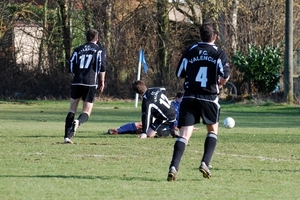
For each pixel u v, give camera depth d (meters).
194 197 17.34
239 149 29.94
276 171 22.69
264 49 88.62
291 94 78.88
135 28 95.50
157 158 25.89
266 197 17.53
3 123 47.75
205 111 20.14
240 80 89.88
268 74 85.62
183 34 97.31
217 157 26.64
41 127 43.25
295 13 97.94
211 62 20.08
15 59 93.38
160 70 94.75
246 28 93.94
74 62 32.09
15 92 92.75
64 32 95.50
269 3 94.06
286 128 45.66
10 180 19.86
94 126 45.38
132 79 93.69
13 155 26.25
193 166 23.94
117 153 27.48
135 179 20.41
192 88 20.20
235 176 21.41
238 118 59.09
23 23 95.19
